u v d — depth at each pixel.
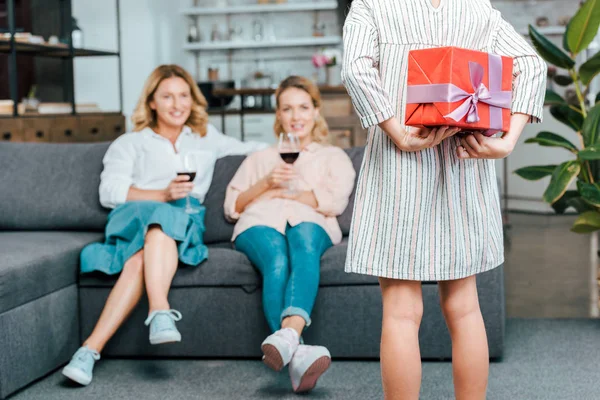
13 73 4.82
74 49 5.62
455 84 1.44
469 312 1.67
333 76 6.13
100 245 2.52
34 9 5.97
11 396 2.18
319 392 2.18
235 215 2.70
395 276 1.58
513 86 1.61
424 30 1.55
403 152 1.55
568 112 3.10
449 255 1.58
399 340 1.61
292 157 2.52
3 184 2.87
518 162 6.64
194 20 8.47
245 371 2.39
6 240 2.56
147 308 2.50
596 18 2.89
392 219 1.57
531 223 5.95
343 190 2.63
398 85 1.55
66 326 2.44
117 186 2.69
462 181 1.59
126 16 7.45
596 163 3.03
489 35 1.64
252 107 7.24
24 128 4.85
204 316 2.48
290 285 2.26
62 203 2.84
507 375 2.29
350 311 2.43
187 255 2.44
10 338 2.14
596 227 3.01
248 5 8.14
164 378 2.33
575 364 2.39
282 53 8.38
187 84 2.85
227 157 2.94
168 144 2.82
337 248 2.46
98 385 2.28
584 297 3.47
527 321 3.01
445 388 2.18
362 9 1.60
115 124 5.95
